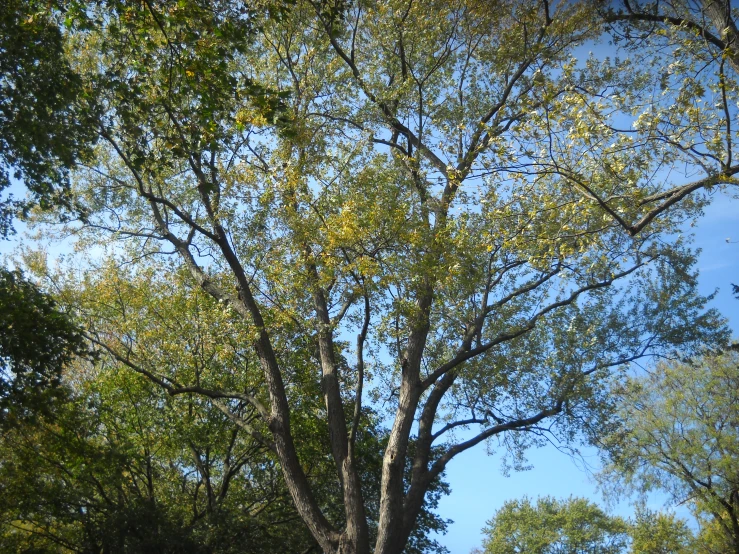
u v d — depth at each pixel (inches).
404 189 542.0
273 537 795.4
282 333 703.7
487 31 599.8
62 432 616.1
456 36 613.0
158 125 488.4
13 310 523.2
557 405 608.4
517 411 636.7
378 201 518.0
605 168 417.4
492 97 613.9
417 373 547.5
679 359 671.8
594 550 1936.5
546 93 438.3
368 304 519.5
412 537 869.2
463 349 560.4
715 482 1086.4
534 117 425.4
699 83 399.2
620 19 514.9
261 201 566.9
